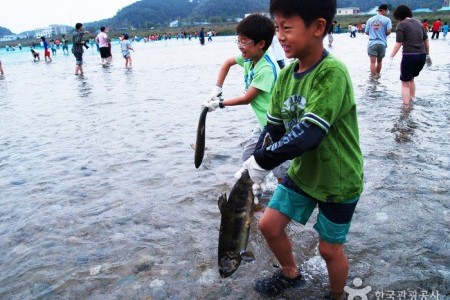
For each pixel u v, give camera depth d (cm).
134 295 309
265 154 239
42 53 4681
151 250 365
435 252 340
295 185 274
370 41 1250
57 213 444
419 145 589
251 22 393
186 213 430
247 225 271
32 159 630
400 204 420
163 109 946
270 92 413
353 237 367
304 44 233
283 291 304
